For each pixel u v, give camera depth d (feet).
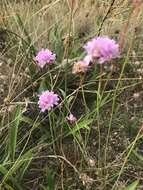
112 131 0.85
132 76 0.95
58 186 0.74
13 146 0.74
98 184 0.74
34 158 0.75
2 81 0.91
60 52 0.93
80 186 0.74
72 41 0.94
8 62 0.93
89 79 0.91
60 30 0.99
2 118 0.81
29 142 0.81
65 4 1.05
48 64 0.77
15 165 0.71
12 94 0.82
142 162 0.78
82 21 1.02
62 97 0.88
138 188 0.75
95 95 0.90
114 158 0.80
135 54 0.95
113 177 0.72
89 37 0.96
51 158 0.80
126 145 0.82
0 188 0.69
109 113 0.87
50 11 1.03
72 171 0.77
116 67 0.94
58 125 0.81
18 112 0.77
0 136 0.78
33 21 1.00
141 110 0.89
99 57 0.49
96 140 0.83
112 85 0.92
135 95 0.88
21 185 0.74
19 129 0.82
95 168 0.73
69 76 0.90
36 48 0.95
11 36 0.99
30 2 1.05
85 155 0.76
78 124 0.76
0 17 1.03
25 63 0.91
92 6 1.05
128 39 0.95
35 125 0.77
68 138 0.82
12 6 1.11
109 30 0.98
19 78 0.90
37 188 0.75
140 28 0.97
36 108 0.85
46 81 0.88
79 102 0.90
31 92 0.88
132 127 0.84
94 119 0.81
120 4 1.00
